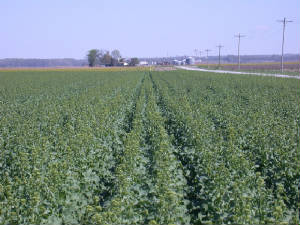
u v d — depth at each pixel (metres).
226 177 11.77
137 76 78.00
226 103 28.81
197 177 12.94
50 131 19.92
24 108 28.78
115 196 11.01
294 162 13.35
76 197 11.54
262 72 90.94
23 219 9.68
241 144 16.80
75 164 14.07
